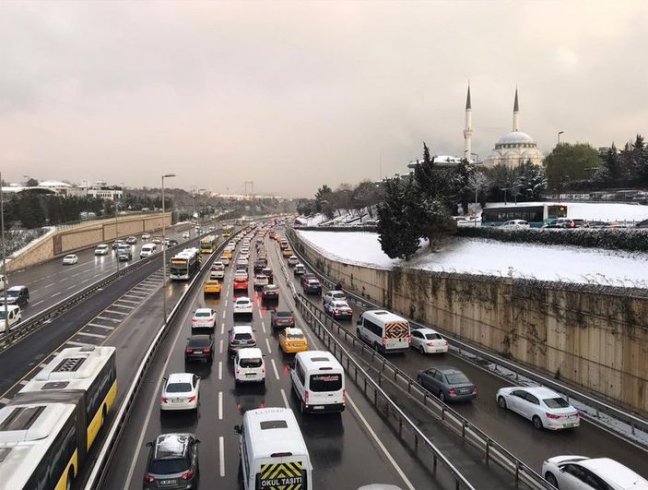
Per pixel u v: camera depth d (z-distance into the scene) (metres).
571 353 27.19
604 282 30.97
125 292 57.56
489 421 22.59
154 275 70.50
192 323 39.06
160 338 35.59
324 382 22.62
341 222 146.88
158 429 21.36
